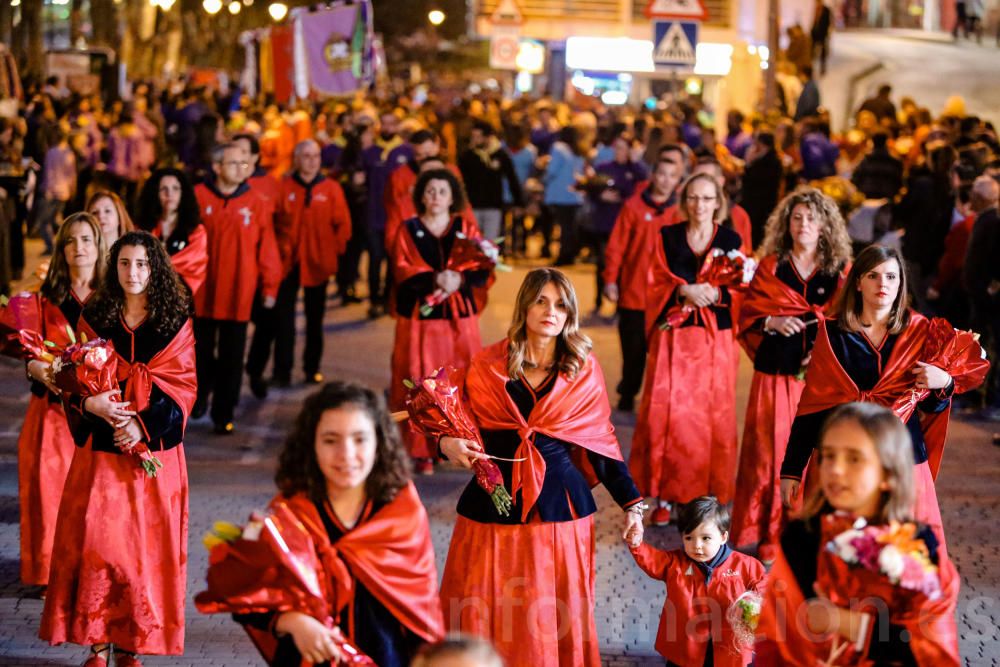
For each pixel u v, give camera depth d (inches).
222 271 399.9
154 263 234.1
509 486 214.4
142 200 342.3
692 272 320.5
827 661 149.9
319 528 160.4
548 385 217.6
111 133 768.3
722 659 228.5
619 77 1445.6
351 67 852.6
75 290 257.1
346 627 163.0
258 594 156.9
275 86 877.8
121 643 234.2
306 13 850.8
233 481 358.0
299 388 469.1
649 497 333.1
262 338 452.4
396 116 626.8
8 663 242.2
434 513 335.3
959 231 462.0
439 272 362.9
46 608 234.5
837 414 151.6
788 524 157.6
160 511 235.8
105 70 1232.8
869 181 573.0
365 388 161.2
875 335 240.2
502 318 607.2
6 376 483.8
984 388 456.1
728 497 327.3
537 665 213.3
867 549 143.9
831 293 295.3
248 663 244.1
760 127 834.8
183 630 239.6
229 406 406.0
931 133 697.6
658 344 323.0
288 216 456.8
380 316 608.7
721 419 323.9
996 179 473.7
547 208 802.8
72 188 752.3
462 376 221.6
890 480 148.8
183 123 926.4
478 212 591.5
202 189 400.5
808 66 1282.0
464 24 2610.7
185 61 2204.7
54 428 272.4
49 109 853.2
